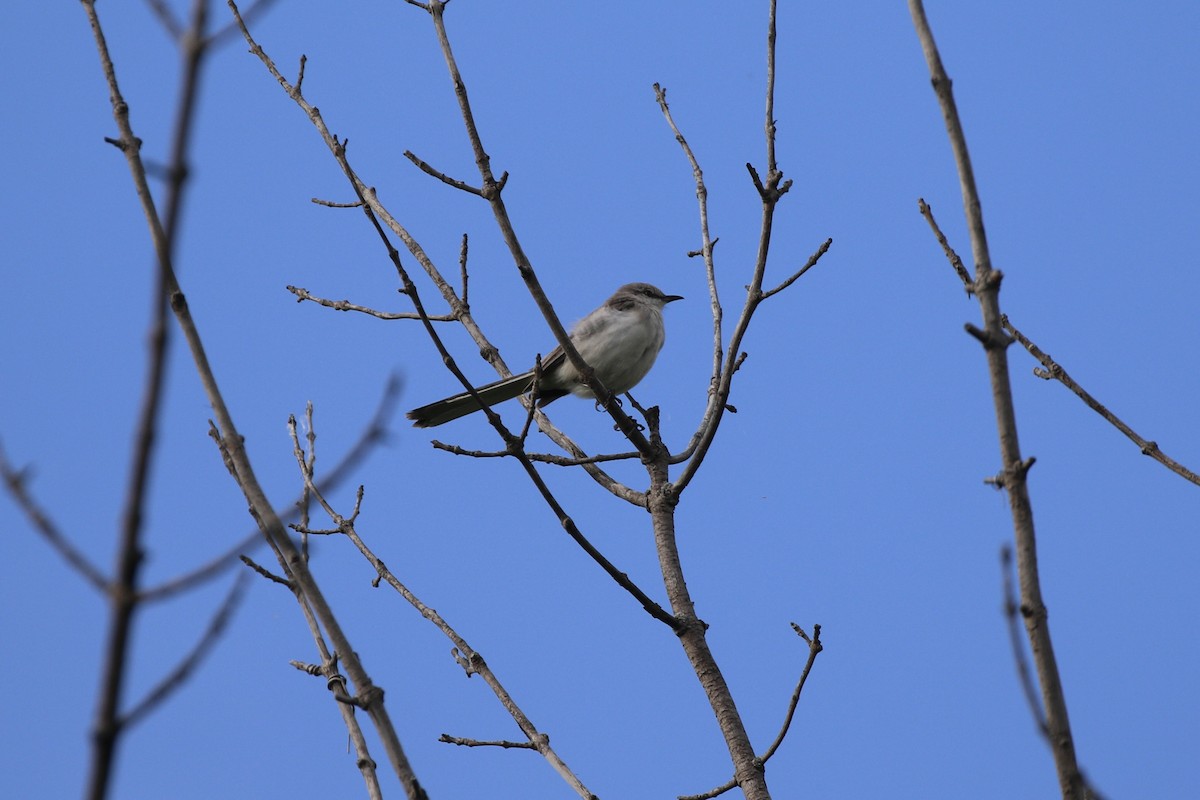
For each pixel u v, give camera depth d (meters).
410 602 11.21
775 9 11.45
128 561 4.61
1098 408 10.82
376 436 5.61
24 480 4.95
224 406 8.26
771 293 12.05
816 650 10.80
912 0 8.12
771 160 11.38
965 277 8.98
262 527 8.01
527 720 10.55
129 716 4.62
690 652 11.30
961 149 7.77
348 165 12.12
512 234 11.88
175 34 4.77
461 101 11.73
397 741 7.76
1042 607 7.08
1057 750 6.82
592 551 11.12
